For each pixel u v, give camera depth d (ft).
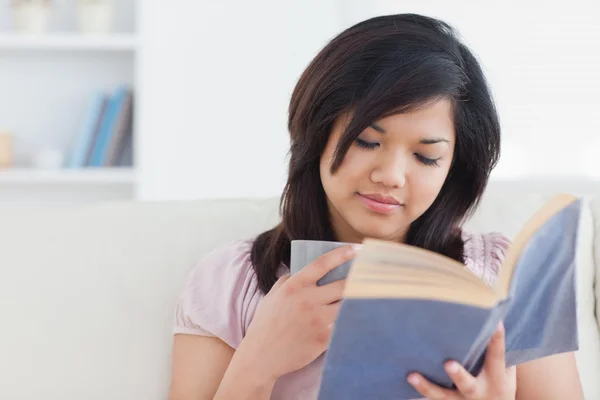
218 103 11.19
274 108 11.27
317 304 3.87
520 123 11.25
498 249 4.87
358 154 3.95
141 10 10.90
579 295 5.19
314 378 4.30
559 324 3.50
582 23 11.07
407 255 2.89
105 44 10.90
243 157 11.29
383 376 3.15
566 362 4.55
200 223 5.09
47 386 4.64
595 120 11.14
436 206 4.57
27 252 4.83
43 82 11.50
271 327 3.97
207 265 4.78
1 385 4.60
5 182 11.68
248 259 4.74
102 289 4.83
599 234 5.32
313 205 4.50
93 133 11.05
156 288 4.89
